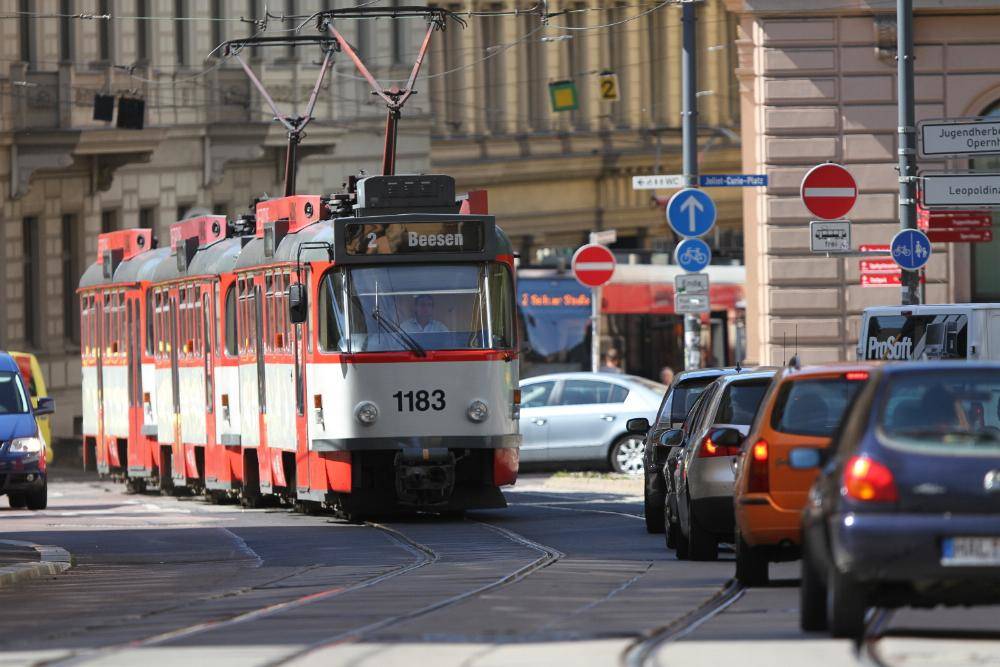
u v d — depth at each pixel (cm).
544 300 15562
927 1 10481
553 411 10381
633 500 8556
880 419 3366
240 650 3500
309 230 7462
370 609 4194
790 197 10575
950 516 3272
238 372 8300
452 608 4169
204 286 8812
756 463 4384
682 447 5750
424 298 7162
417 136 17475
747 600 4234
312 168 16875
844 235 7806
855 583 3353
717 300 16212
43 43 13962
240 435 8300
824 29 10550
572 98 17925
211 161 15588
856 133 10581
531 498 8744
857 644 3375
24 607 4634
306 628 3850
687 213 8469
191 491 9788
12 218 13988
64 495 10150
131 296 10150
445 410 7081
